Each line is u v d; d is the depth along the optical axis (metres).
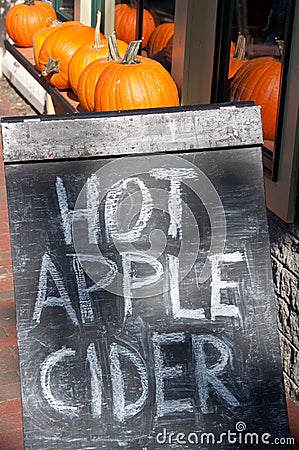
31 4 7.53
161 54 4.73
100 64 4.62
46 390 2.16
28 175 2.21
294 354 3.47
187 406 2.21
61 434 2.15
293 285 3.41
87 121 2.22
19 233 2.20
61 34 5.73
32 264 2.19
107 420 2.17
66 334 2.18
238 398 2.23
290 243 3.42
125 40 5.51
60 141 2.20
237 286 2.28
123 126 2.23
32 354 2.16
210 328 2.25
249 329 2.27
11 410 3.44
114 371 2.19
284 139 3.36
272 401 2.25
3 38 9.20
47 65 5.67
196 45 4.19
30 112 8.02
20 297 2.18
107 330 2.20
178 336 2.23
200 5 4.10
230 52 4.02
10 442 3.23
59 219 2.21
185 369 2.22
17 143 2.18
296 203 3.33
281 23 3.49
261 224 2.30
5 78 9.38
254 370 2.25
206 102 4.22
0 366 3.76
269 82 3.61
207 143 2.28
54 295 2.19
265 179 3.56
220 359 2.24
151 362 2.21
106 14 5.88
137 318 2.22
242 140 2.30
